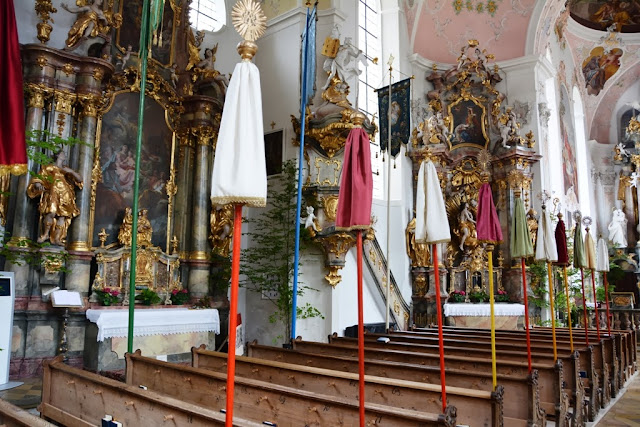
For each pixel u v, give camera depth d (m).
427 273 16.61
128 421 4.45
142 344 9.79
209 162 12.89
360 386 4.02
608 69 28.77
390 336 10.55
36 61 10.03
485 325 16.20
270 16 15.05
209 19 14.89
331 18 14.55
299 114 13.84
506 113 18.62
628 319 21.80
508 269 17.89
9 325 8.49
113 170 11.40
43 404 5.78
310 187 13.14
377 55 18.03
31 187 9.68
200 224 12.53
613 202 28.91
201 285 12.41
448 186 18.44
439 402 4.81
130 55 11.86
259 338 13.46
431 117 18.19
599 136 30.34
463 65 19.23
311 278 13.03
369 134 13.30
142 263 11.40
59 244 9.91
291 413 4.50
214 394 5.20
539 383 6.52
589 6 25.78
